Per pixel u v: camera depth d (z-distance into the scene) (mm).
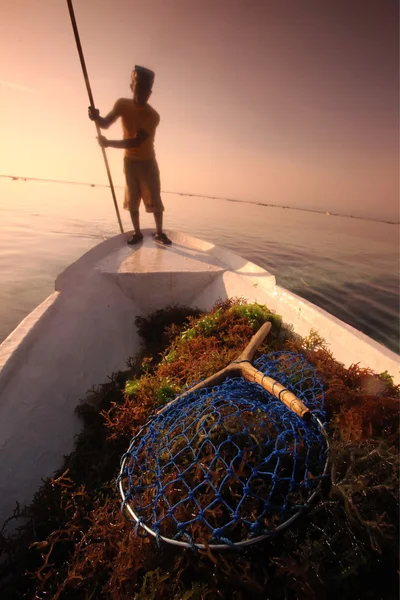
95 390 3107
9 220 20328
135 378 3037
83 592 1574
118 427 2412
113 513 1758
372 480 1413
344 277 12820
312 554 1297
